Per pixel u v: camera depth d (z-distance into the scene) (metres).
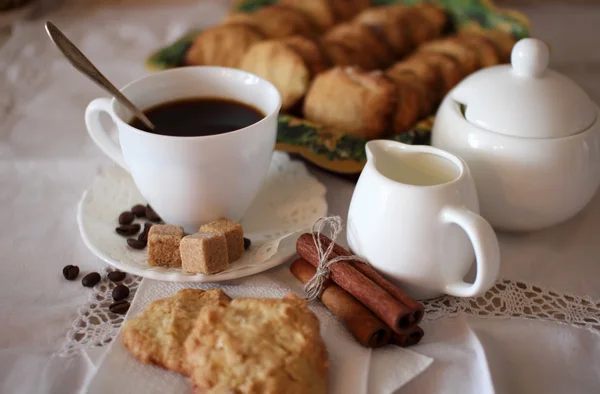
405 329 0.37
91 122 0.48
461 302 0.41
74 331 0.40
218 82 0.49
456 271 0.40
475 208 0.40
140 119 0.46
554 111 0.42
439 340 0.39
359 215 0.41
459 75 0.59
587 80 0.66
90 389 0.35
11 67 0.69
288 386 0.34
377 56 0.63
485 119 0.43
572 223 0.48
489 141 0.43
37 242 0.47
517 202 0.44
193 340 0.36
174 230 0.43
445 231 0.39
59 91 0.66
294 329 0.36
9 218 0.49
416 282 0.40
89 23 0.79
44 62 0.71
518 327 0.40
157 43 0.74
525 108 0.43
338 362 0.37
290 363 0.34
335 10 0.70
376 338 0.38
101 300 0.42
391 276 0.41
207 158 0.42
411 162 0.42
